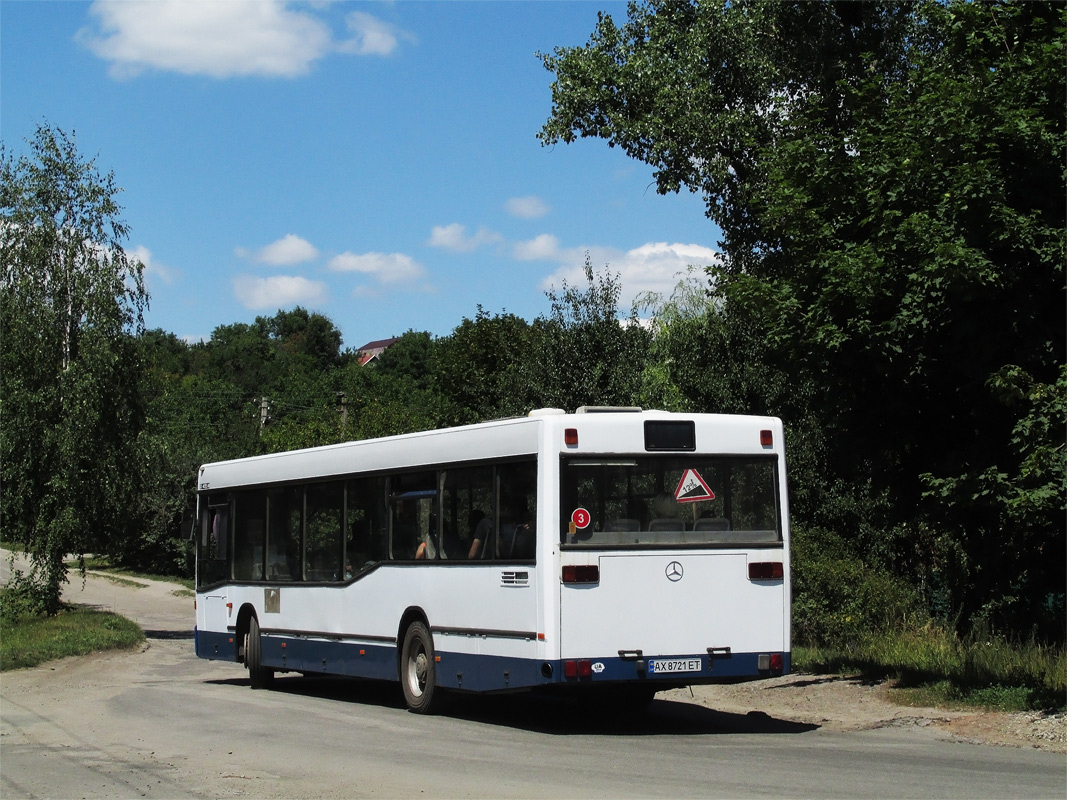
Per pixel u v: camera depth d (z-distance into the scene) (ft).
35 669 67.10
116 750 33.83
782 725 37.93
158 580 163.02
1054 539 42.29
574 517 34.96
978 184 36.09
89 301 88.63
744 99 72.08
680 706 44.09
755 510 36.94
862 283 38.68
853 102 47.42
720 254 72.18
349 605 46.09
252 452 162.09
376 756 31.53
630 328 79.46
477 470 38.58
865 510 66.23
